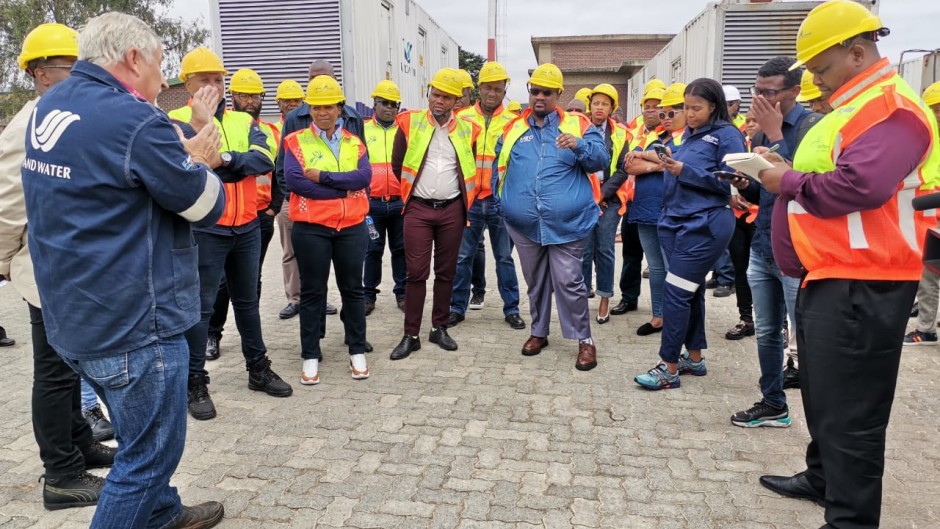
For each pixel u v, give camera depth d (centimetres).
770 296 325
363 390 397
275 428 343
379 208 566
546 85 410
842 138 208
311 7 751
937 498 270
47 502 270
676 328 384
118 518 201
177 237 206
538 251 443
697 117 369
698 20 879
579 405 371
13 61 2431
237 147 362
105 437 338
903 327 209
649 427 341
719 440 325
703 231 369
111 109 186
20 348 495
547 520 257
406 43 1038
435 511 263
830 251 214
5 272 261
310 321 403
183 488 281
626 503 269
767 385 335
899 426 339
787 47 785
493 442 324
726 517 258
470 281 548
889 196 197
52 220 187
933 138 201
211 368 439
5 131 250
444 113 439
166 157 189
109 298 189
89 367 195
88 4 2380
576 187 419
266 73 768
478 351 471
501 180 444
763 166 226
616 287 699
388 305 613
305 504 269
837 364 215
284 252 563
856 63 210
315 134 390
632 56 3002
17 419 361
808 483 268
